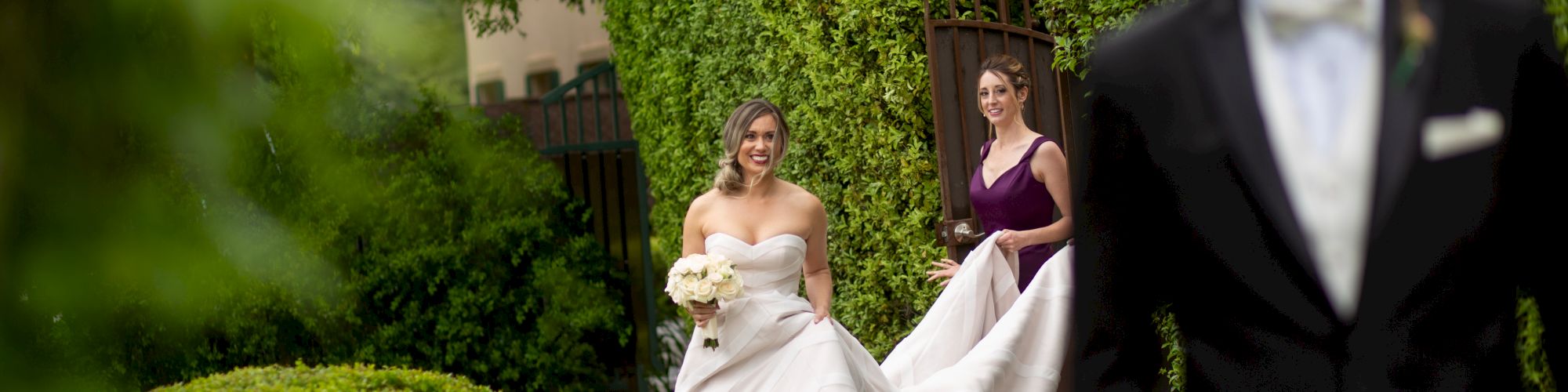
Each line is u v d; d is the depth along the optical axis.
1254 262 1.33
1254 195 1.30
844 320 5.81
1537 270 1.35
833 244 5.81
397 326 8.22
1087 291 1.50
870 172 5.43
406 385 5.31
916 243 5.21
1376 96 1.24
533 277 8.67
